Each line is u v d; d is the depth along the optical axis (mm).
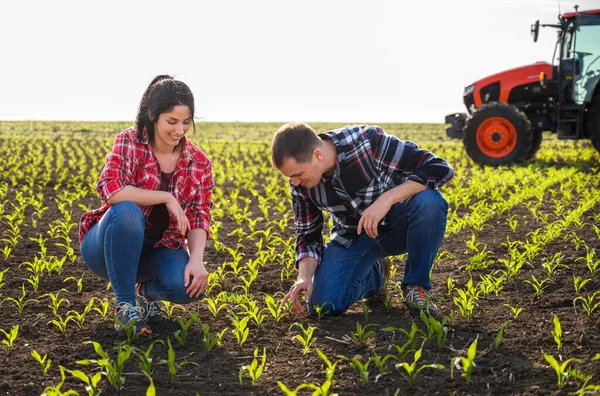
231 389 3336
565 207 8328
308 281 4266
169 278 3988
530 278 5176
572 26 13594
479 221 7312
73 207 8969
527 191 9430
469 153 14547
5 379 3418
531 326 4105
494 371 3428
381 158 4094
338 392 3264
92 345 3910
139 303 4223
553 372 3361
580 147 17766
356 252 4402
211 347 3785
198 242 4090
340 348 3836
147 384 3383
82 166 13031
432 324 3777
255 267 5816
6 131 23688
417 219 4141
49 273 5508
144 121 3893
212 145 18797
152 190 3977
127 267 3877
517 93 14695
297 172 3820
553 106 14406
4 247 6496
